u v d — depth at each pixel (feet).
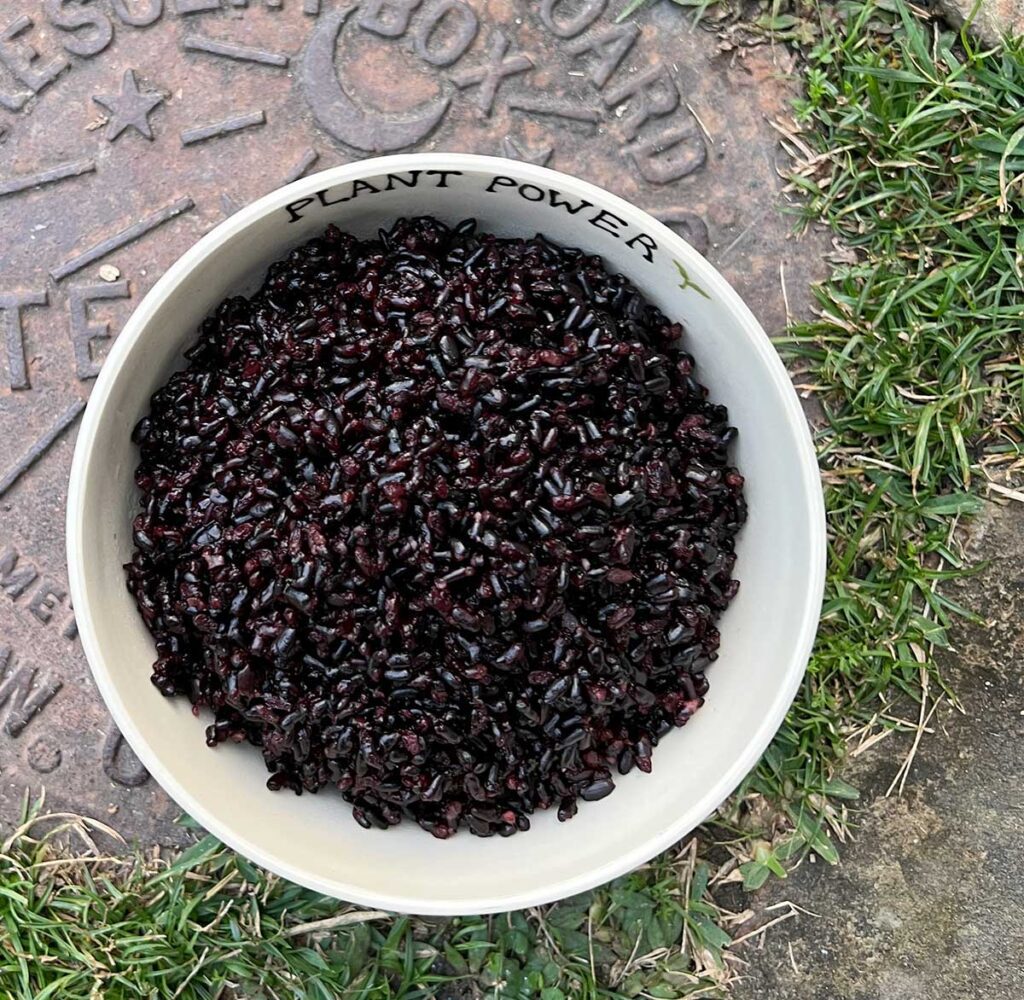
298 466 0.79
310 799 0.84
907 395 0.96
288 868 0.78
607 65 0.93
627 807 0.84
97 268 0.92
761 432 0.81
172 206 0.92
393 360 0.78
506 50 0.93
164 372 0.83
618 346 0.79
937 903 0.98
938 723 0.98
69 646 0.93
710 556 0.81
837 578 0.96
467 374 0.76
